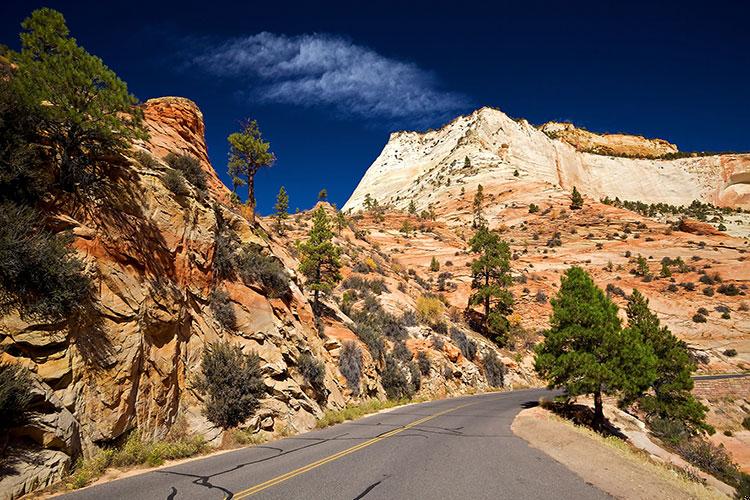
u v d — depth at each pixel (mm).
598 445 11539
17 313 7645
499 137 176000
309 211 75812
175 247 12859
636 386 18688
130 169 12102
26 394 6957
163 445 9461
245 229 19297
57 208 9602
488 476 7875
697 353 45219
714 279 56969
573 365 19312
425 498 6508
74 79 9469
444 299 50781
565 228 84312
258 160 26047
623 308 51531
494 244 47469
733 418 30812
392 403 21766
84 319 8836
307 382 16094
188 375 11820
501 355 41500
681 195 162750
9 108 8727
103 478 7660
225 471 8211
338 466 8570
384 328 29547
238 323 14938
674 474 11062
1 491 6148
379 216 95000
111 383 8945
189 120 22203
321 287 24109
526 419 15977
